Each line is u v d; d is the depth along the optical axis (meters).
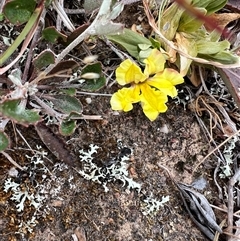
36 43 0.07
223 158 0.09
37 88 0.07
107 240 0.08
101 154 0.08
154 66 0.08
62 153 0.08
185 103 0.09
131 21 0.09
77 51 0.08
